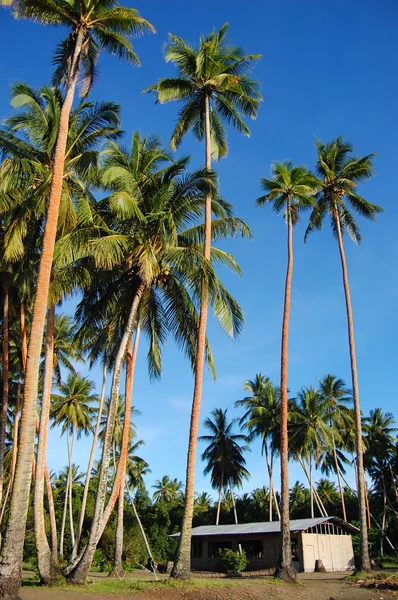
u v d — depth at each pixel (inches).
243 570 1360.7
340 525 1455.5
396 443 2202.3
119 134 784.3
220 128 925.2
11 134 749.9
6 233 702.5
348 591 791.7
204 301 745.6
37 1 598.9
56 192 563.5
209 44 855.1
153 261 692.1
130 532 1686.8
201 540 1582.2
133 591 604.7
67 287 758.5
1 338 1149.1
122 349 717.3
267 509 2455.7
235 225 837.8
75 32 631.2
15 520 462.9
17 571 449.4
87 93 696.4
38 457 655.1
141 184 780.6
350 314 1090.7
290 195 1027.3
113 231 727.1
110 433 692.1
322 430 1791.3
